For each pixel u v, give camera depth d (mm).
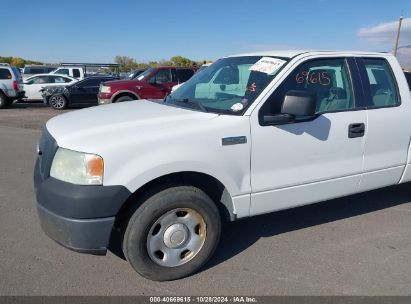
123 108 3738
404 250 3717
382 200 5023
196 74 4504
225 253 3615
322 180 3676
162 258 3082
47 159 2992
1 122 11828
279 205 3504
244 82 3621
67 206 2697
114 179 2742
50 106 17031
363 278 3227
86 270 3270
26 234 3902
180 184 3020
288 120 3311
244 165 3217
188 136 2969
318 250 3693
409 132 4207
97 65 28609
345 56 3910
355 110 3820
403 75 4277
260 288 3070
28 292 2951
